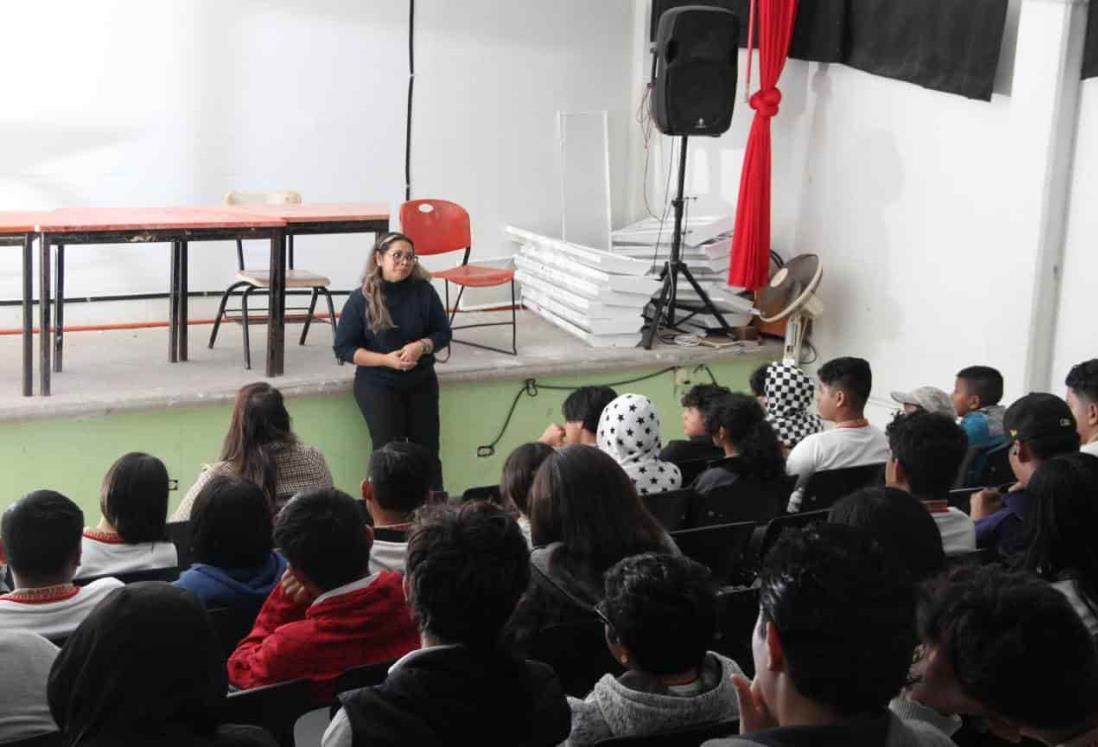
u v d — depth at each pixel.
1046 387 6.04
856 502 2.40
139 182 6.86
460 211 6.84
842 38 6.81
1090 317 5.79
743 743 1.29
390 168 7.50
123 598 1.53
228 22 6.91
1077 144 5.78
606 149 8.10
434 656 1.76
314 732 2.32
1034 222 5.88
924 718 1.80
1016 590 1.58
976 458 4.24
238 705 2.06
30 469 5.31
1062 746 1.55
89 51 6.62
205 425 5.62
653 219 8.02
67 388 5.50
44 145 6.61
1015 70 5.88
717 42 6.52
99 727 1.48
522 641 2.36
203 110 6.95
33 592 2.47
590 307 6.71
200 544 2.72
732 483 3.72
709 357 6.87
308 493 2.43
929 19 6.30
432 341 5.64
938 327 6.49
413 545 1.83
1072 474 2.33
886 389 6.86
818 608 1.31
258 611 2.70
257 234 5.58
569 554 2.59
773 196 7.49
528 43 7.75
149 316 6.96
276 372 5.84
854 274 7.00
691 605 1.90
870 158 6.82
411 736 1.71
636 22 8.05
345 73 7.28
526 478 3.16
